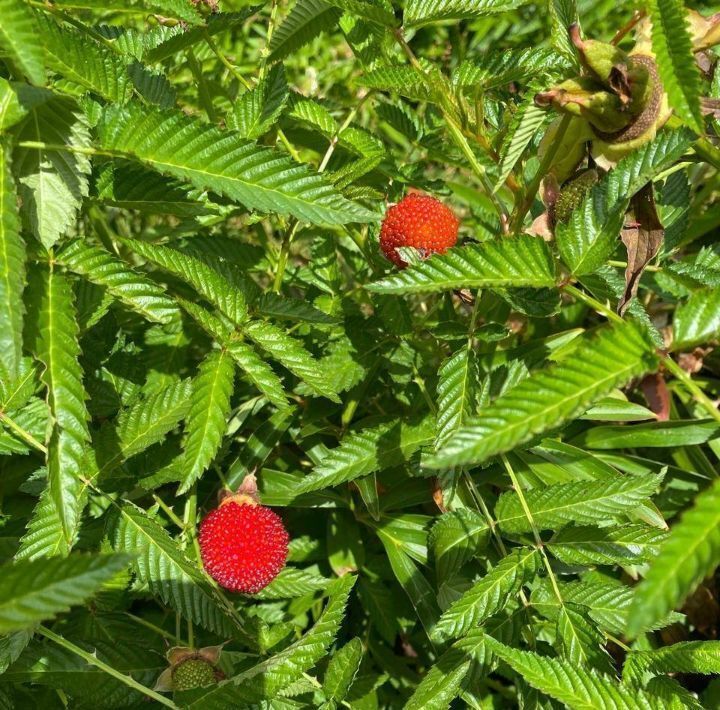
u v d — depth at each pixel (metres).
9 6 0.30
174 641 0.38
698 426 0.42
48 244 0.33
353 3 0.36
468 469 0.39
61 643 0.34
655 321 0.49
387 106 0.44
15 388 0.36
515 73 0.39
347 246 0.49
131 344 0.41
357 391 0.43
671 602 0.26
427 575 0.42
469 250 0.33
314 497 0.42
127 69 0.39
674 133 0.33
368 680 0.40
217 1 0.41
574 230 0.33
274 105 0.39
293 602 0.42
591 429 0.43
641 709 0.32
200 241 0.43
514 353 0.41
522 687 0.36
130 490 0.39
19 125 0.33
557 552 0.36
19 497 0.41
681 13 0.31
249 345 0.37
